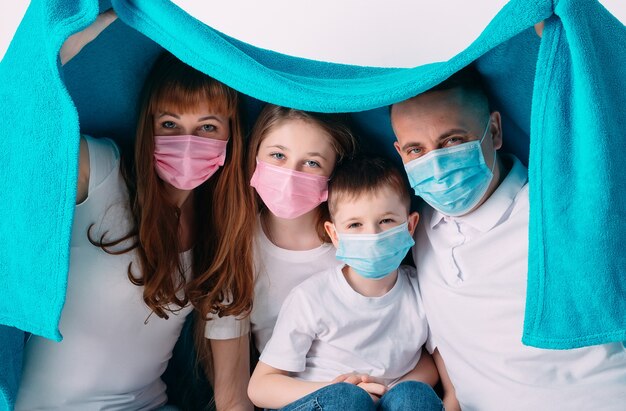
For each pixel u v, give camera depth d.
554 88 1.24
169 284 1.54
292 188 1.53
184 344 1.77
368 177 1.52
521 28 1.22
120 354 1.54
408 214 1.57
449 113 1.43
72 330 1.49
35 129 1.30
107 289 1.50
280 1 2.26
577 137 1.24
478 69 1.49
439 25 2.21
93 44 1.44
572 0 1.19
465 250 1.50
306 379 1.59
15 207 1.33
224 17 2.28
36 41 1.30
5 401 1.44
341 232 1.54
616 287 1.26
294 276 1.68
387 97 1.31
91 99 1.52
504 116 1.56
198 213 1.65
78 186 1.46
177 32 1.32
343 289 1.60
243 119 1.60
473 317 1.49
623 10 2.20
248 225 1.62
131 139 1.61
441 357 1.65
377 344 1.60
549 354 1.42
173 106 1.46
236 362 1.71
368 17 2.23
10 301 1.36
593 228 1.25
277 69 1.58
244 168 1.62
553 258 1.27
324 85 1.48
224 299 1.64
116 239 1.50
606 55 1.24
